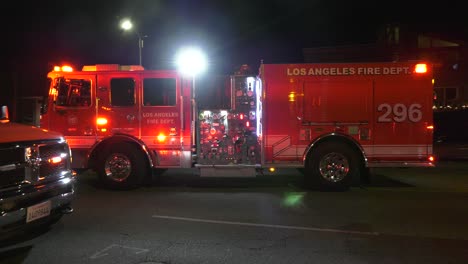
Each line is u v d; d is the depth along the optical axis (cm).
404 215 681
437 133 1560
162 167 895
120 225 618
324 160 879
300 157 880
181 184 972
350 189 912
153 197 822
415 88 866
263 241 546
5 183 461
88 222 634
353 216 675
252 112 891
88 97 897
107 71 890
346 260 478
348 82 872
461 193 866
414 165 869
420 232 588
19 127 523
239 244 533
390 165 872
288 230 596
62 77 892
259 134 890
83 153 896
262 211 707
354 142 871
